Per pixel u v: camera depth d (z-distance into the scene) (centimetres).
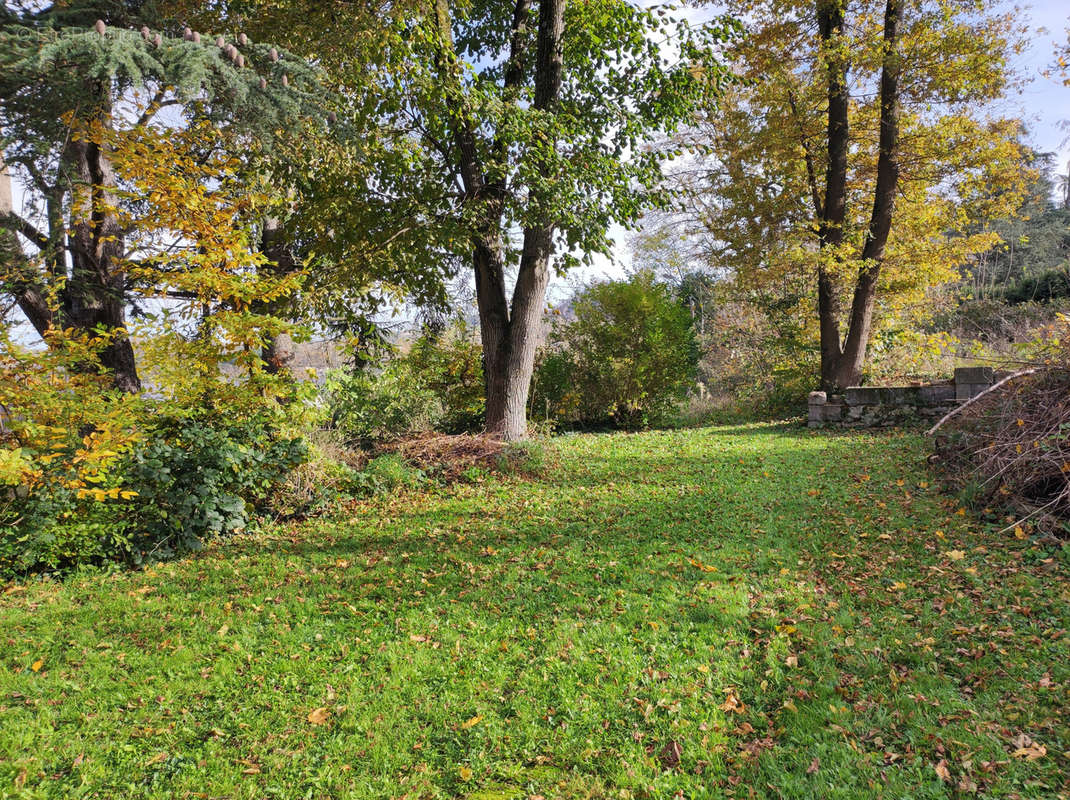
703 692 334
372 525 714
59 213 770
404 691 352
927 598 427
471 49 1240
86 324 898
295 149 921
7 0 663
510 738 308
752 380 1827
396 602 480
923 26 1242
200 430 678
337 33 884
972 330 2098
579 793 270
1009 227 3072
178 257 712
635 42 1103
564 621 425
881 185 1391
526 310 1107
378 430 1170
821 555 524
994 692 314
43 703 352
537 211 1007
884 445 1007
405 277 1157
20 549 546
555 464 1012
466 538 645
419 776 286
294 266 1187
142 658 402
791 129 1431
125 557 610
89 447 556
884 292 1580
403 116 1061
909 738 286
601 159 984
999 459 584
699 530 615
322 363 1539
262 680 371
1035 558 471
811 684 335
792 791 261
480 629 421
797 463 923
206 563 596
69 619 469
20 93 597
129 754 308
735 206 1606
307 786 284
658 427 1504
